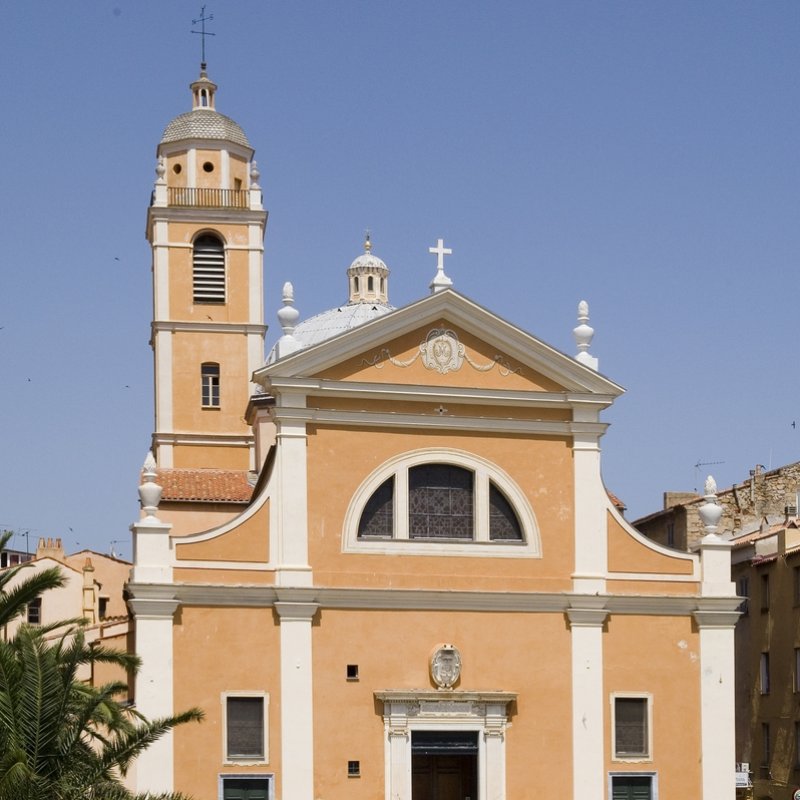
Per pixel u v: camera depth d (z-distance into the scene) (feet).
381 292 241.35
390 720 147.54
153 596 144.05
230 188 225.15
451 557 152.56
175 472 204.03
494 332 156.04
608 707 153.58
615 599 154.92
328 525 150.10
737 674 231.71
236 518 148.05
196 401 219.61
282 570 147.74
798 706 209.26
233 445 219.20
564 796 151.12
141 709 142.20
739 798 213.25
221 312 222.07
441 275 159.33
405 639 149.89
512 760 150.71
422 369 154.61
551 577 154.71
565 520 156.04
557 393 156.97
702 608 156.87
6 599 112.98
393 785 146.82
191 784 142.41
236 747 144.66
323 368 151.94
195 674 144.25
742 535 240.94
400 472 152.87
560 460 157.17
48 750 106.63
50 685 107.14
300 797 144.46
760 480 244.83
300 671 146.41
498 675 151.53
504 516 156.04
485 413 155.74
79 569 260.62
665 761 154.10
